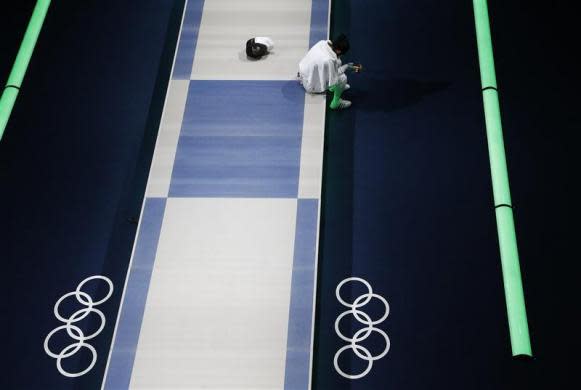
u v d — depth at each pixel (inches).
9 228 598.5
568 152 625.0
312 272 559.8
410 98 663.1
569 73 673.6
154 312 543.8
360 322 545.6
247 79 676.1
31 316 553.6
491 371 521.7
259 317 538.9
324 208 603.2
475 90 665.6
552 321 540.7
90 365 531.2
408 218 595.5
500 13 718.5
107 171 629.6
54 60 699.4
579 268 563.5
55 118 660.1
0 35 716.0
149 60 699.4
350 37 708.0
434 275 565.9
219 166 621.9
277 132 640.4
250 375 514.0
